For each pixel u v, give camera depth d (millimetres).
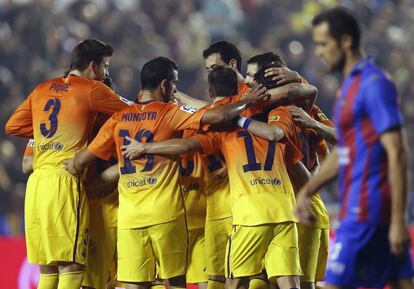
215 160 26812
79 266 26453
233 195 25688
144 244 25812
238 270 25516
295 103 26516
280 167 25625
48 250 26109
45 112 26734
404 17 73125
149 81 26156
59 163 26359
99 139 26000
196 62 63812
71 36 62469
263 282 26781
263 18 70188
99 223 27266
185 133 26391
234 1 71562
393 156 18750
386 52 68812
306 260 26688
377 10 73438
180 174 26516
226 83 26016
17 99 56062
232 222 26125
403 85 66062
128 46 63094
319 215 26922
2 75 57438
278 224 25203
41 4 61906
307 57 64875
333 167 20250
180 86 62875
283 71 26172
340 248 19719
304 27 67688
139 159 25625
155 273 26562
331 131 26062
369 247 19516
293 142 26047
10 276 38156
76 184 26328
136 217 25625
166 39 65875
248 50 65875
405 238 18562
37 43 60406
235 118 25578
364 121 19391
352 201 19547
